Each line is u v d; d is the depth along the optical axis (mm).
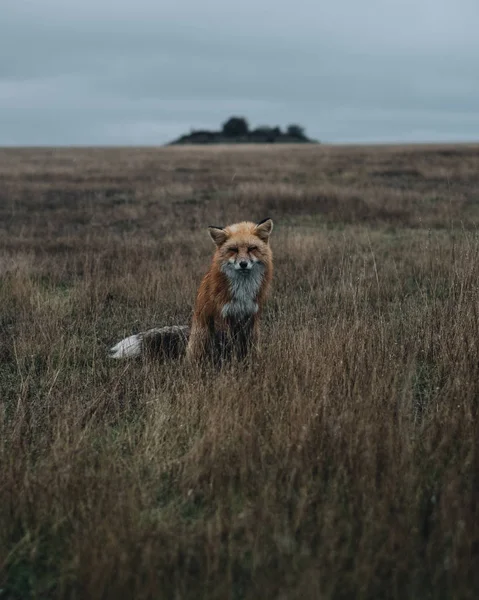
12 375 6641
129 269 10812
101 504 3930
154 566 3404
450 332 6305
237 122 129625
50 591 3531
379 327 6617
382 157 43719
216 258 6492
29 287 9484
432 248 11094
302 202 20062
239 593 3396
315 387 5301
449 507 3668
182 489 4258
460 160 38281
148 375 6117
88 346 7402
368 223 16234
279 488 4078
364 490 3906
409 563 3365
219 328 6488
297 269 10695
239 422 4836
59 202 22141
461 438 4539
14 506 4016
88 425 5059
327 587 3186
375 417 4715
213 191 24562
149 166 39469
